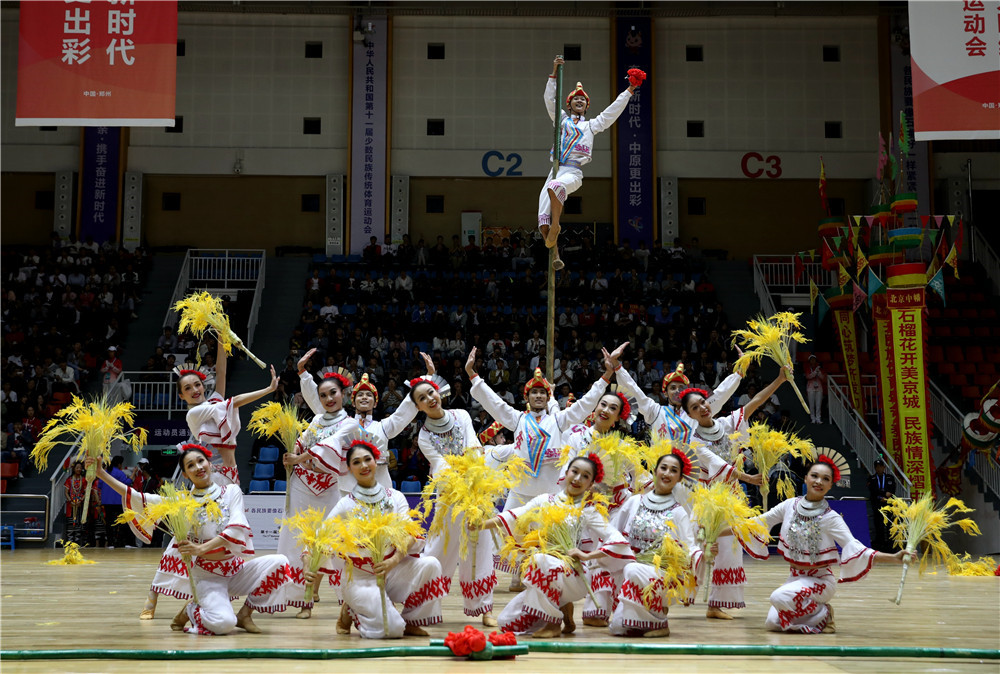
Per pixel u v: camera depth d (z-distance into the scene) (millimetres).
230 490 6211
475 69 25531
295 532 7461
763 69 25484
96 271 22344
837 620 6992
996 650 5266
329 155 25188
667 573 5805
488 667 4801
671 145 25359
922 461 15695
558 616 5828
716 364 20219
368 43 25297
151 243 25016
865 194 25359
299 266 24016
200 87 25172
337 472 7340
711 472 7344
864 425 18125
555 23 25531
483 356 20609
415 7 24969
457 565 6434
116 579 10109
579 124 8969
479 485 5984
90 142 24703
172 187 25156
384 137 25125
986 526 17688
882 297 16656
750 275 24250
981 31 12164
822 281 24344
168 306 22234
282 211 25250
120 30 12617
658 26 25594
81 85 12516
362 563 5836
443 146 25328
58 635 5855
